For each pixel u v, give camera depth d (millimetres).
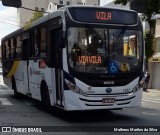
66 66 10977
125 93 11281
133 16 11773
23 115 12820
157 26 30594
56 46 11852
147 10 25141
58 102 11727
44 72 13055
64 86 11008
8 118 12086
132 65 11445
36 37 14156
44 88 13422
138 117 12570
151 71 31844
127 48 11469
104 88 11008
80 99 10875
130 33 11586
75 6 11219
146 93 26438
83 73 10906
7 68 20594
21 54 16797
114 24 11406
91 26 11180
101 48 11172
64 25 11039
